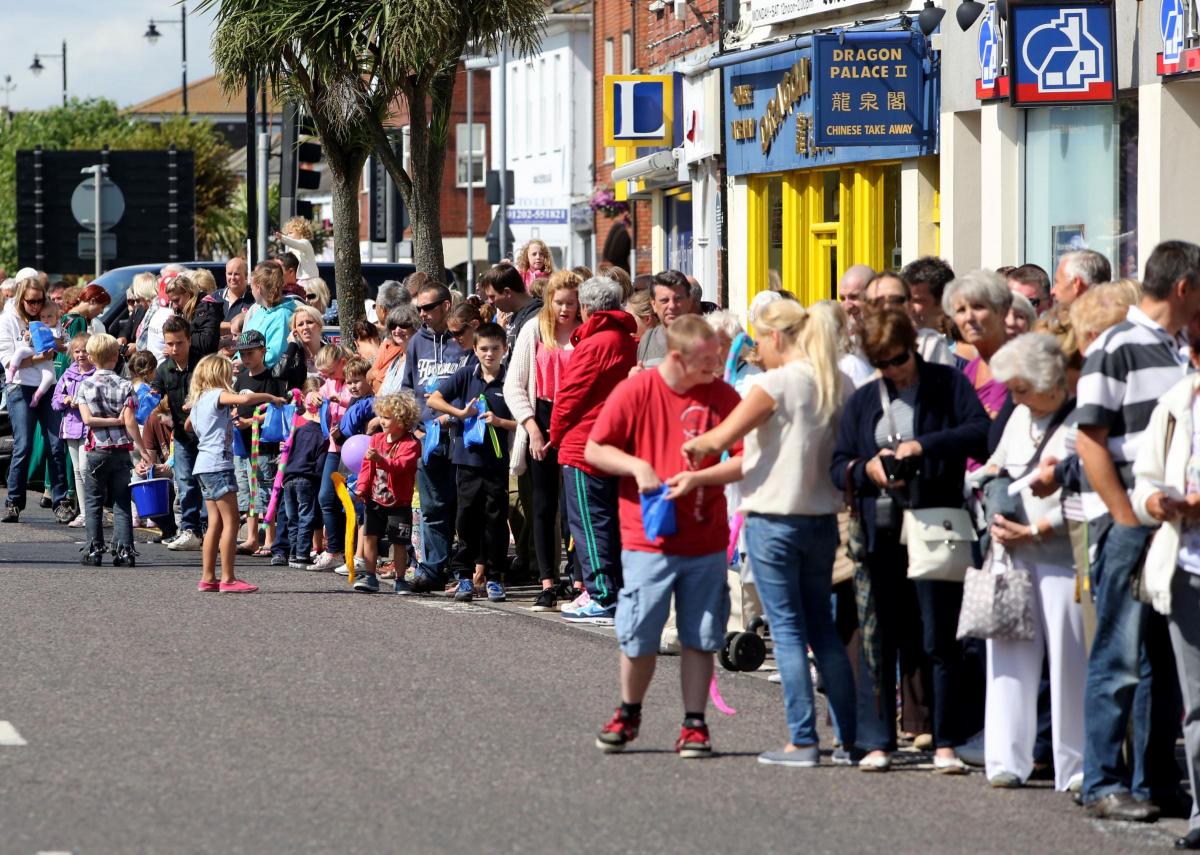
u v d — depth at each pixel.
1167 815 16.98
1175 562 15.99
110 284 49.41
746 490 18.53
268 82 40.44
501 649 24.62
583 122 108.12
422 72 38.94
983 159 39.59
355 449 30.77
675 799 16.94
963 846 15.59
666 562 18.58
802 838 15.68
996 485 17.78
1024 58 33.66
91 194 54.25
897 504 18.05
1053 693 17.80
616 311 27.02
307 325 34.94
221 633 25.58
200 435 29.86
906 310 18.95
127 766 17.75
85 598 28.80
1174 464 15.94
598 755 18.66
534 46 38.84
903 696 19.52
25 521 40.91
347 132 40.25
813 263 50.94
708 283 62.66
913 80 41.62
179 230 63.19
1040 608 17.89
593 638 25.67
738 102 53.72
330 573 32.66
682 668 18.84
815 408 18.31
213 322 37.56
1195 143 33.91
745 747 19.23
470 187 98.19
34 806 16.25
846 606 19.66
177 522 39.34
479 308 32.09
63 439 39.91
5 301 46.47
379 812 16.19
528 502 31.64
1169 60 33.06
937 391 18.14
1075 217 37.34
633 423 18.73
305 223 42.62
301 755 18.31
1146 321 16.61
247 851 14.92
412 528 30.12
